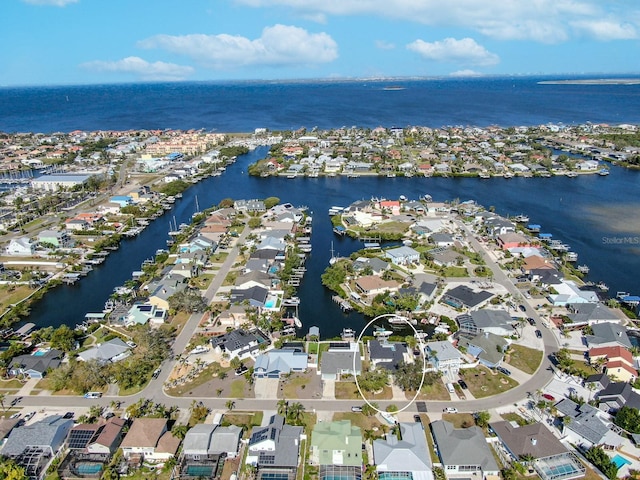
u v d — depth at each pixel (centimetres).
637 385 8231
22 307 11581
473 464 6506
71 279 13175
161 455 6862
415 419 7569
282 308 11312
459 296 11331
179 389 8375
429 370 8719
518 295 11731
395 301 11244
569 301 11269
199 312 11100
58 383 8444
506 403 7944
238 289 11869
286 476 6531
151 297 11169
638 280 12862
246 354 9350
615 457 6725
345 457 6688
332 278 12569
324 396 8144
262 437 6900
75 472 6612
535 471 6506
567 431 7212
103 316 11050
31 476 6575
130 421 7538
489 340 9331
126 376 8450
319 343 9712
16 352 9475
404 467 6525
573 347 9562
